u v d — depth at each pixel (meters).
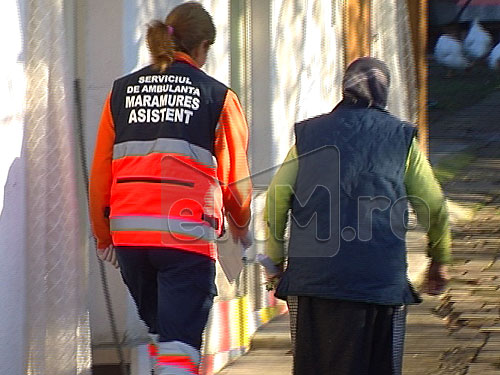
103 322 18.23
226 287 19.38
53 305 16.05
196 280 14.33
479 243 31.56
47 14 15.88
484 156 47.72
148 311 15.32
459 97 63.25
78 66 18.02
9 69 15.30
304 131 13.69
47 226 16.00
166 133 14.29
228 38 22.09
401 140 13.47
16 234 15.55
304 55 25.91
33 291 15.74
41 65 15.80
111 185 15.09
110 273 18.16
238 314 19.75
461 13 75.69
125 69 18.14
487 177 42.66
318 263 13.29
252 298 20.03
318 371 13.61
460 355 20.34
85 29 18.08
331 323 13.41
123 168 14.51
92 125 18.12
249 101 24.02
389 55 29.20
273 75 24.09
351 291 13.17
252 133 24.09
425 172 13.59
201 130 14.36
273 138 24.09
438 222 13.78
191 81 14.51
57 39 16.08
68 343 16.19
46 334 15.91
